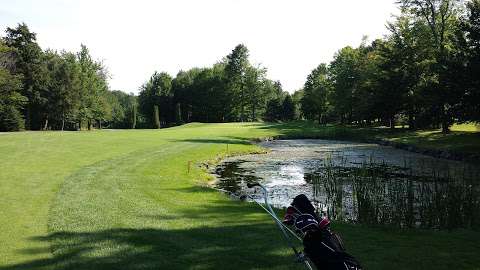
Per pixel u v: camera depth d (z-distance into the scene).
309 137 58.12
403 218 13.08
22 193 14.88
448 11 47.12
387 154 36.38
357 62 70.88
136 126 117.31
